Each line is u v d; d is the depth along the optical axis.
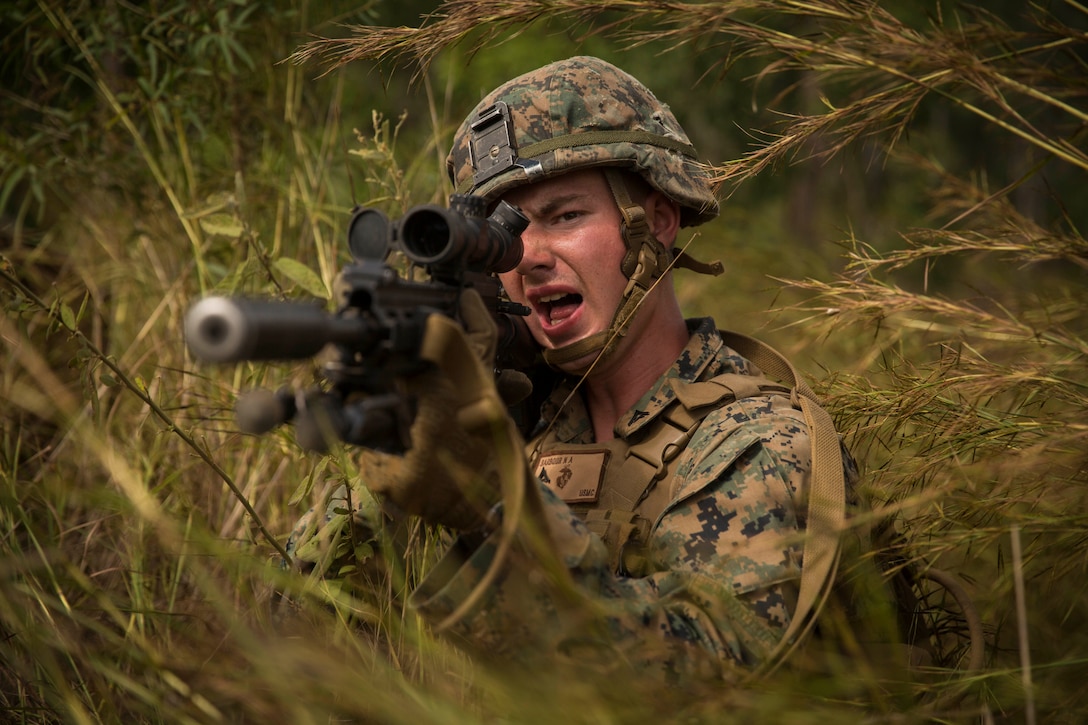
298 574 1.92
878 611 1.69
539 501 1.47
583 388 2.13
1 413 2.59
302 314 1.26
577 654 1.48
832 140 2.19
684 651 1.51
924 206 5.56
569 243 1.98
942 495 1.74
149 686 1.82
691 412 1.90
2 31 3.81
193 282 3.31
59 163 3.54
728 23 1.99
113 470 1.78
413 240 1.52
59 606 1.76
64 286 3.31
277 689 1.49
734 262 4.88
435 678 1.58
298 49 2.41
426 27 2.19
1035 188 2.17
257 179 3.42
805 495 1.73
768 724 1.41
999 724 1.73
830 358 3.28
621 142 1.98
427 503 1.47
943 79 1.90
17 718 1.93
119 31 3.67
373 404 1.36
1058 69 2.00
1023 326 2.11
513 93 2.01
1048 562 1.91
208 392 2.85
